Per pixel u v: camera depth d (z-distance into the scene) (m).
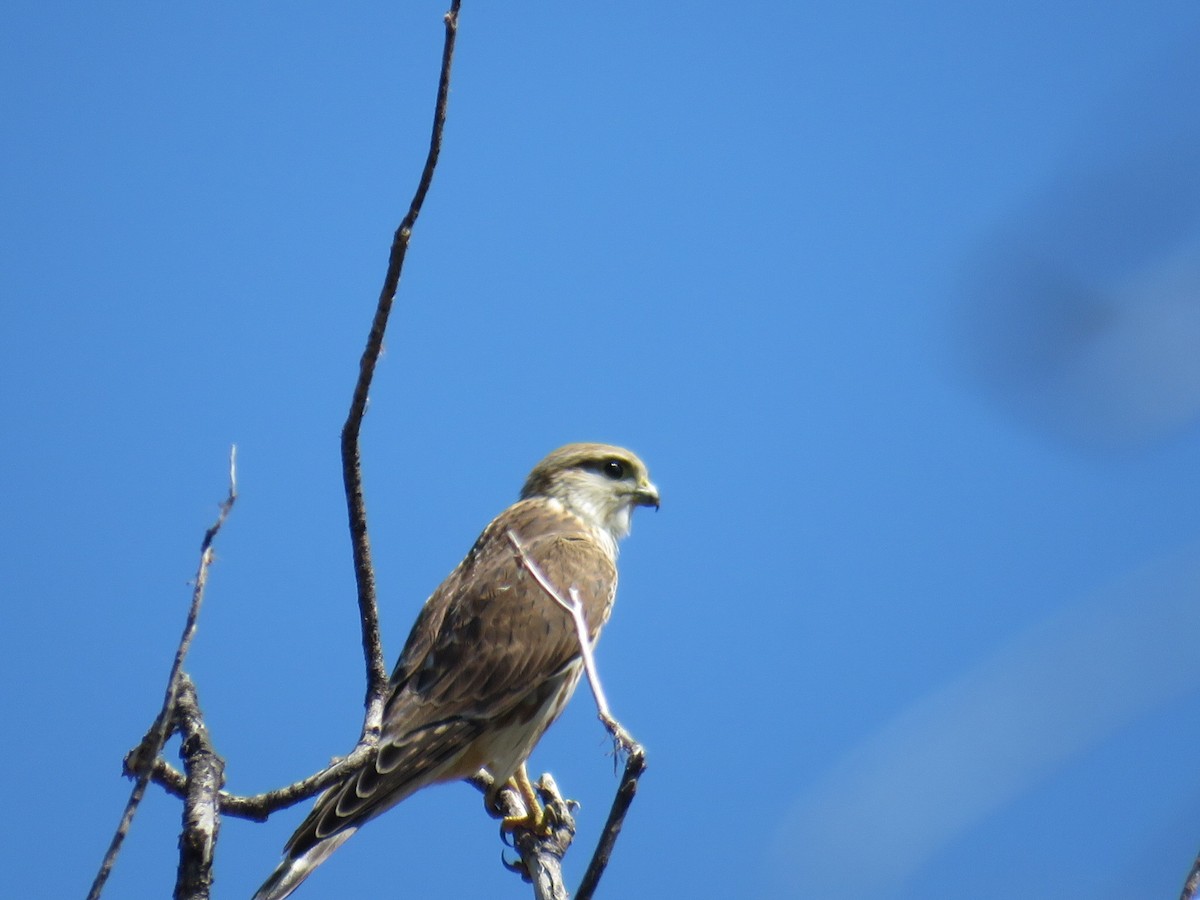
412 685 10.64
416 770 10.13
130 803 4.84
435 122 6.39
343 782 9.18
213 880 5.60
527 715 10.73
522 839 10.02
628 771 4.79
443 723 10.40
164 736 5.03
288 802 6.47
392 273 6.68
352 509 7.27
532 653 10.80
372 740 6.92
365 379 6.97
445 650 10.79
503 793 10.71
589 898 4.79
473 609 11.01
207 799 5.86
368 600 7.34
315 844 8.74
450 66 6.33
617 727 4.82
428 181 6.50
